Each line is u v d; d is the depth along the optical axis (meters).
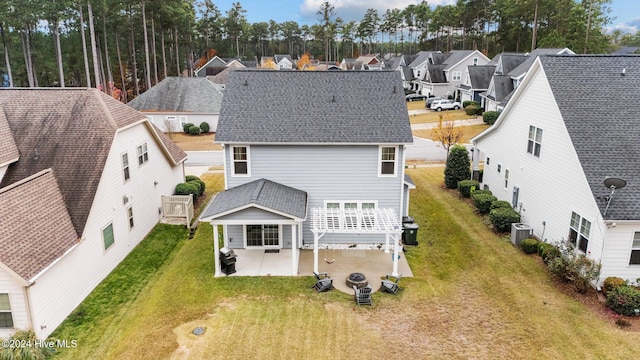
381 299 14.59
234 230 18.67
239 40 132.88
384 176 18.33
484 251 18.00
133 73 70.00
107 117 17.55
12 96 18.44
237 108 18.70
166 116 46.59
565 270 14.76
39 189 14.52
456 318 13.39
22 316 12.16
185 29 77.44
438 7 108.94
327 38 138.38
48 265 12.49
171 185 24.44
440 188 27.11
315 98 19.14
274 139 17.64
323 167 18.22
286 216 15.84
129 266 17.58
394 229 16.00
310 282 15.82
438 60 75.25
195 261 17.70
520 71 46.47
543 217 18.06
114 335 12.85
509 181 21.83
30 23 47.62
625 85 16.98
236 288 15.37
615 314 13.21
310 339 12.38
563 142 16.23
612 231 13.64
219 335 12.54
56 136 17.05
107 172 16.56
